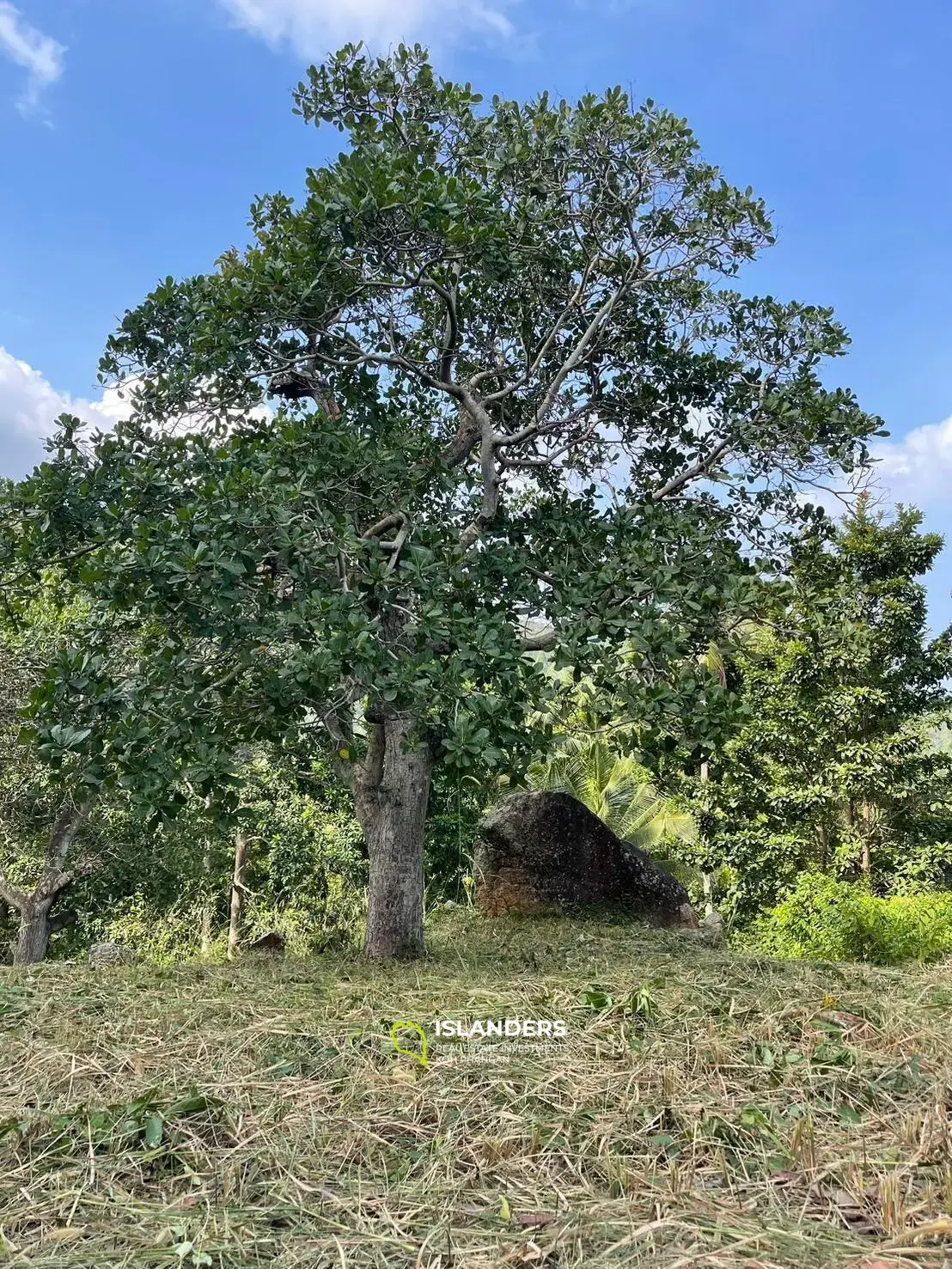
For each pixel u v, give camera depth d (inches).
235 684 209.0
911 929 341.7
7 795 481.1
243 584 190.1
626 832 598.9
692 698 212.1
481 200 210.7
